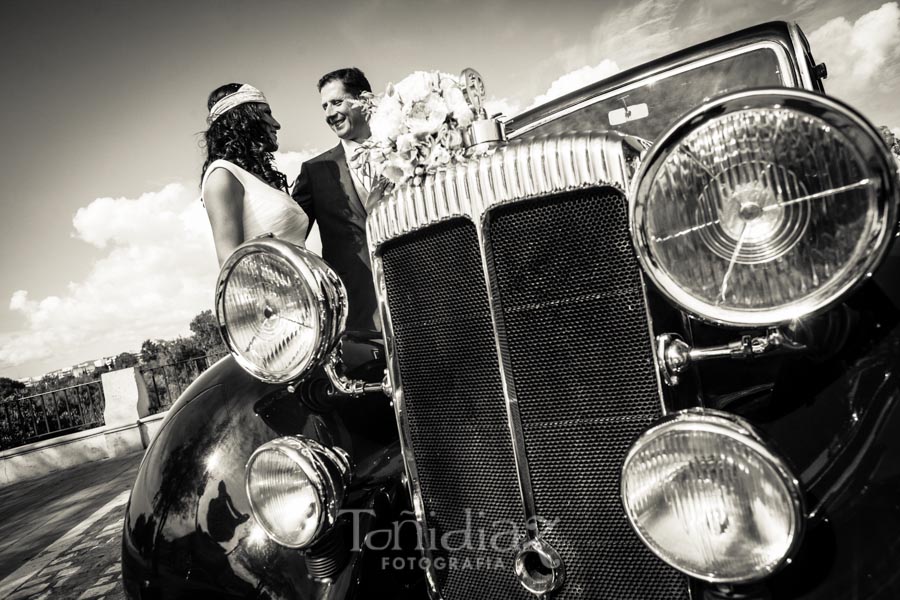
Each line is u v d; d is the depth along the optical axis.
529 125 2.35
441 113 1.22
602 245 1.08
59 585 3.99
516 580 1.26
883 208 0.82
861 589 0.93
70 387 10.42
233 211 2.18
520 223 1.14
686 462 0.93
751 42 2.07
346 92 2.70
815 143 0.84
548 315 1.14
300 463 1.22
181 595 1.36
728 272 0.92
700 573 0.95
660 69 2.17
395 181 1.28
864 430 1.03
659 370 1.06
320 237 2.61
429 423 1.34
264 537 1.36
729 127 0.88
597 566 1.17
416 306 1.31
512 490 1.23
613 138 1.06
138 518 1.44
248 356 1.33
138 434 9.84
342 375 1.47
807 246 0.88
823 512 1.01
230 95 2.27
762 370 1.16
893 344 1.05
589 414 1.14
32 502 7.39
